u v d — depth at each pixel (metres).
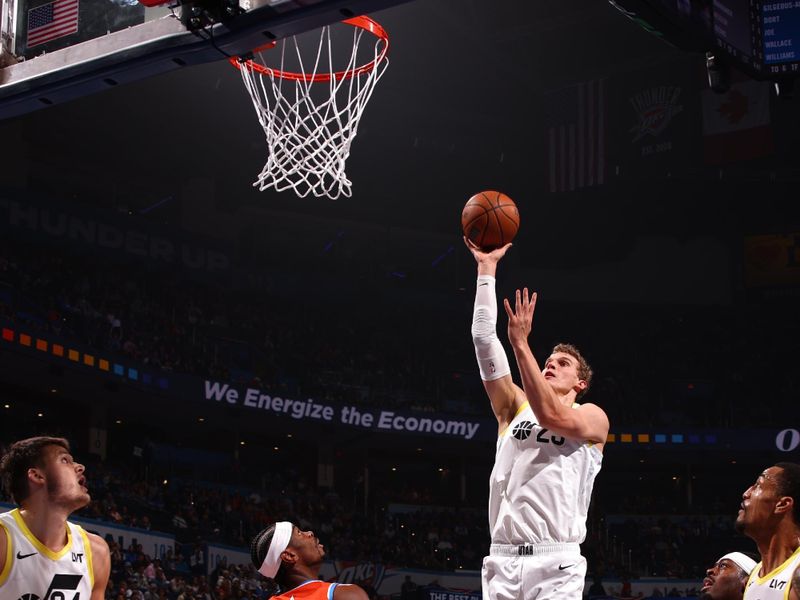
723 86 11.09
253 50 7.34
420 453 35.34
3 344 23.36
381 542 29.47
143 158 30.59
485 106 33.06
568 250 36.44
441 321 36.59
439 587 26.92
